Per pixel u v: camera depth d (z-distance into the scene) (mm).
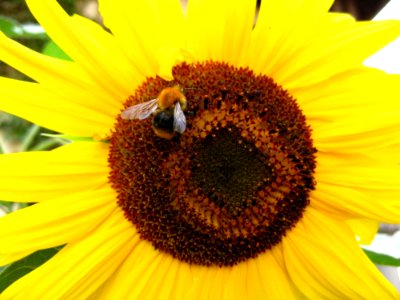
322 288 166
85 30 163
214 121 163
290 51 164
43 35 220
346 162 165
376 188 161
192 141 164
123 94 165
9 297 155
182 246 168
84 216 163
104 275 165
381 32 160
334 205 165
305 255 166
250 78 164
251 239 167
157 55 159
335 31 164
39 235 157
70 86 161
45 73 159
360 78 163
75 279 160
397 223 157
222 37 164
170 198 166
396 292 159
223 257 169
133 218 167
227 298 169
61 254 162
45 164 160
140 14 161
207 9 162
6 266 180
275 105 164
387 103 159
